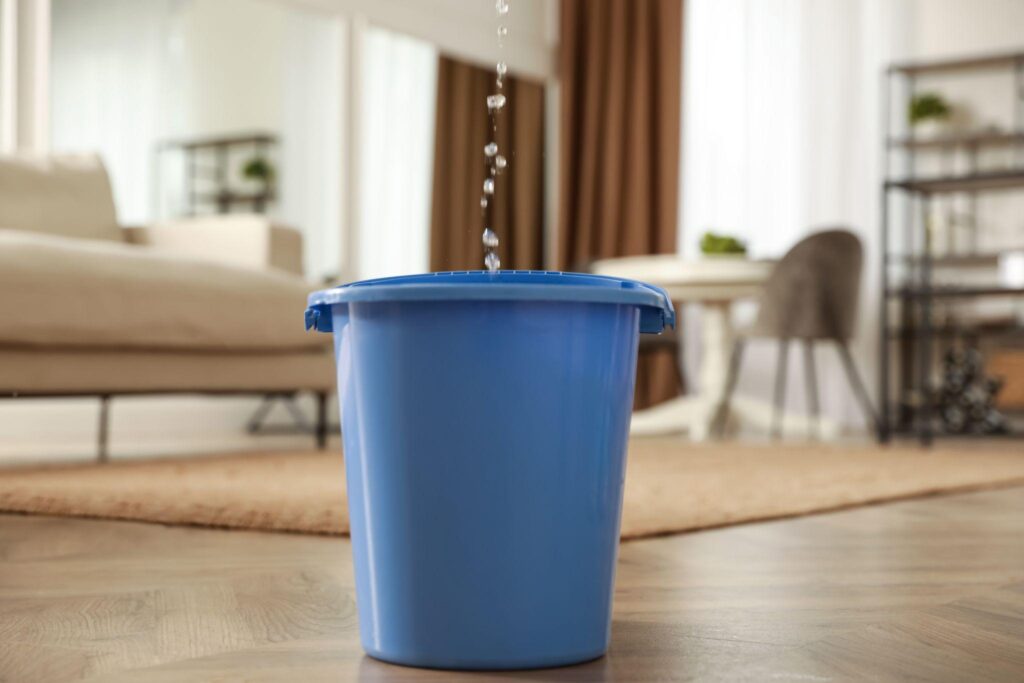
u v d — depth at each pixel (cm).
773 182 580
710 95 592
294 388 337
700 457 326
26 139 387
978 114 558
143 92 520
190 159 535
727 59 589
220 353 309
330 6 491
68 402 415
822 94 574
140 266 282
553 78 604
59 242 270
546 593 77
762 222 582
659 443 417
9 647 84
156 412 445
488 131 568
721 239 446
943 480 254
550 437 76
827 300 422
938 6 567
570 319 76
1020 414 547
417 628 77
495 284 73
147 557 133
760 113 583
